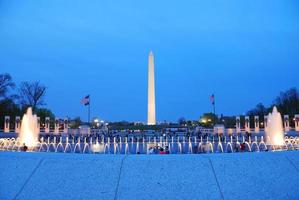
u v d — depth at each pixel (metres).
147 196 4.37
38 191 4.49
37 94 90.12
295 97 94.50
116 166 4.76
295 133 54.16
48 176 4.70
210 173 4.66
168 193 4.40
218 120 118.31
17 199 4.39
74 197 4.39
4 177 4.72
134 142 44.69
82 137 55.91
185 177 4.59
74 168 4.77
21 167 4.85
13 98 86.31
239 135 60.44
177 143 44.34
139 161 4.82
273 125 41.56
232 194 4.41
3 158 5.04
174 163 4.77
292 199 4.36
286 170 4.78
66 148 40.16
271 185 4.54
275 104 98.81
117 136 58.41
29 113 44.75
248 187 4.50
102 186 4.51
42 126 95.31
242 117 106.56
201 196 4.38
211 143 42.97
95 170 4.72
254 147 38.50
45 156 5.04
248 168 4.75
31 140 43.91
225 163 4.80
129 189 4.46
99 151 38.53
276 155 5.03
